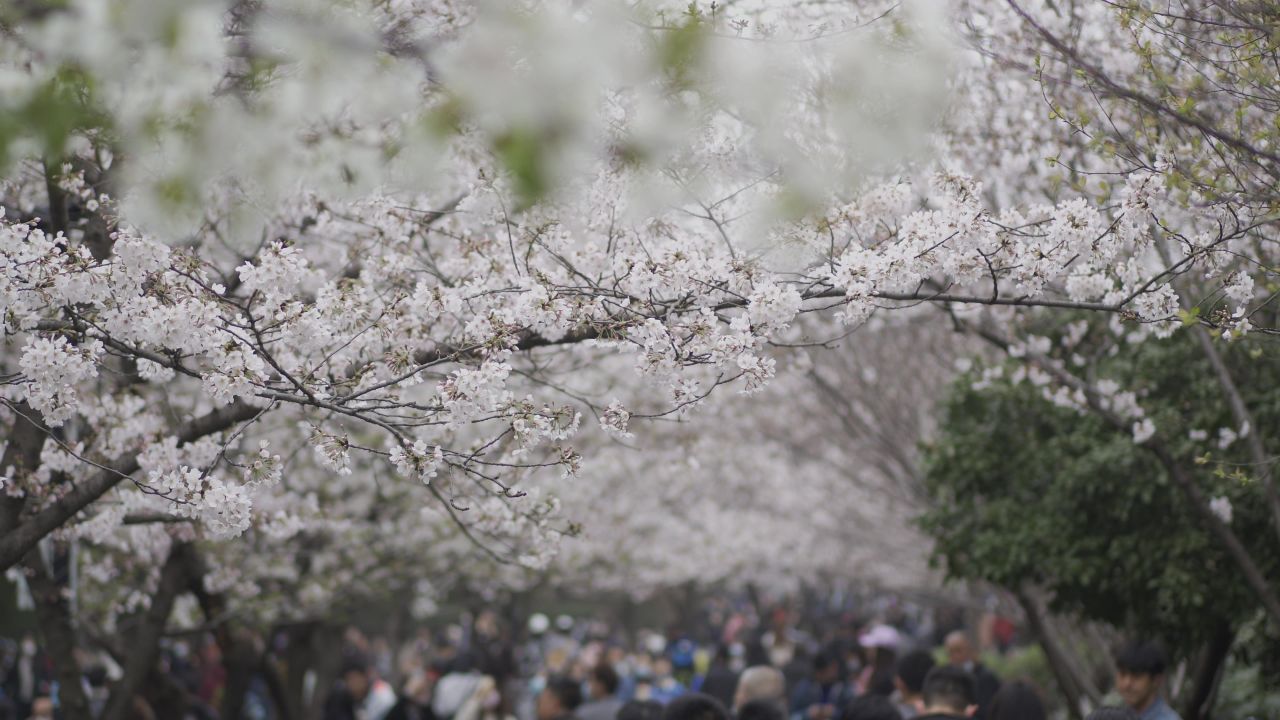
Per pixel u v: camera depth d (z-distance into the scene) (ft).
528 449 25.53
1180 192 29.22
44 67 16.55
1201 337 39.75
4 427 38.04
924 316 58.23
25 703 96.27
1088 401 40.81
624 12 15.31
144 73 16.46
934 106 20.57
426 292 27.32
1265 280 34.94
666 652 112.98
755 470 113.29
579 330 27.45
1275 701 57.77
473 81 14.17
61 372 24.02
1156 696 37.17
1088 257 27.35
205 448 32.73
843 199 26.73
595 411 28.12
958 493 49.08
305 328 25.50
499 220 29.76
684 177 24.93
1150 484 41.96
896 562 128.77
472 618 158.92
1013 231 27.22
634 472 94.89
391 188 30.37
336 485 62.90
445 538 70.64
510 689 114.11
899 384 72.38
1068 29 39.11
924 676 44.50
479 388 24.63
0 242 24.18
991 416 48.14
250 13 17.51
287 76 19.33
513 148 13.93
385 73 18.24
